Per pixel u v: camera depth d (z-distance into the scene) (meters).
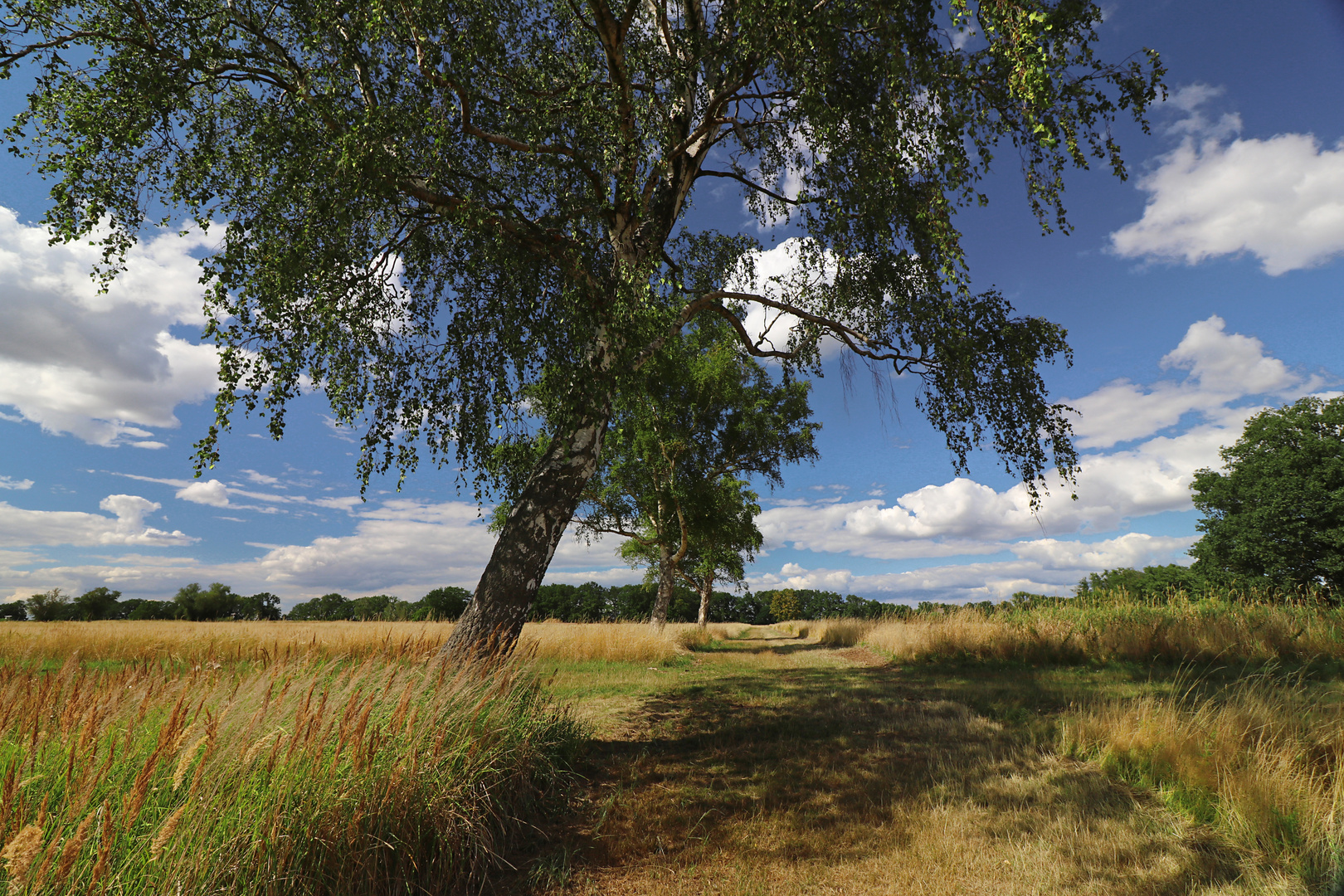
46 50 4.64
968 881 3.07
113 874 2.06
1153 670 9.62
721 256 10.16
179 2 4.55
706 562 22.52
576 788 4.60
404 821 3.04
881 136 5.73
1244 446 29.20
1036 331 7.77
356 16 4.53
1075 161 5.23
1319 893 2.73
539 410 8.74
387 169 4.71
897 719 7.01
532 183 6.74
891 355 8.73
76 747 2.48
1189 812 3.79
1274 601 12.89
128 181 5.32
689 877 3.19
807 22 5.21
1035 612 14.61
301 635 14.94
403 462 6.81
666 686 10.28
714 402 20.50
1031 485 8.09
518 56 6.27
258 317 5.43
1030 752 5.28
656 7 7.06
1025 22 4.48
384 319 6.50
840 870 3.23
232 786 2.63
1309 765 3.78
